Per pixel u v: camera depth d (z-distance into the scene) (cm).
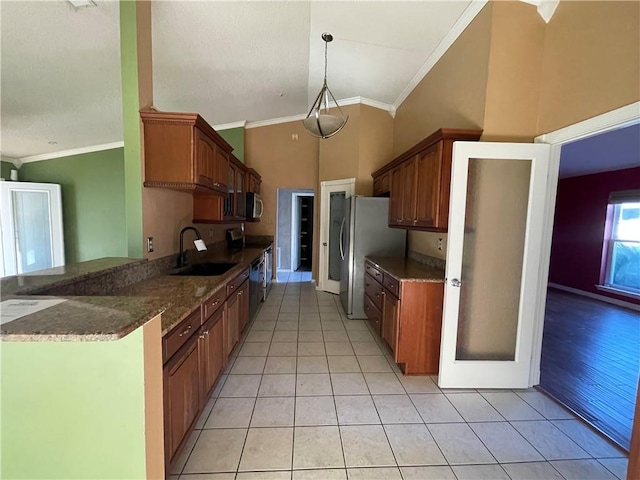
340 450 172
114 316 94
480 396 228
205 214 322
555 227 615
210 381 201
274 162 586
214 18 253
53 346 88
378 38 301
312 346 312
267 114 538
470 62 257
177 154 225
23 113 341
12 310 100
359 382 245
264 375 253
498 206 229
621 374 263
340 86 426
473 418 202
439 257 305
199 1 233
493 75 232
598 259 534
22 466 92
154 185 225
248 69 353
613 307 477
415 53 326
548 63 229
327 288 545
